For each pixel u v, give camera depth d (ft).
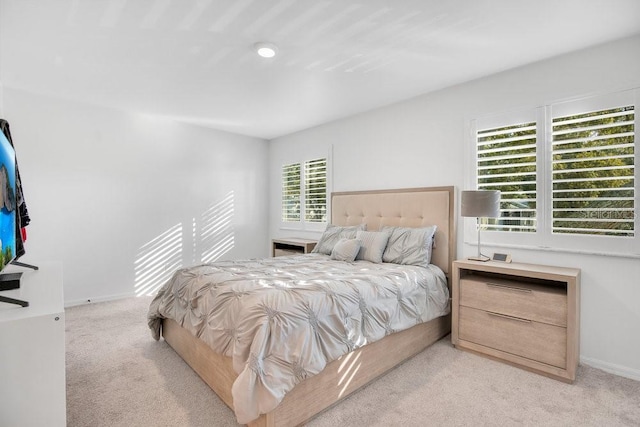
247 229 17.56
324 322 6.02
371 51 8.17
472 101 10.01
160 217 14.34
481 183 9.84
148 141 13.97
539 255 8.70
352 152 13.74
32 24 6.93
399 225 11.58
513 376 7.46
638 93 7.30
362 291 7.04
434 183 10.96
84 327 10.22
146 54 8.36
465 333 8.77
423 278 8.84
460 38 7.53
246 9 6.43
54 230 11.79
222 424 5.72
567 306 7.13
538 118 8.72
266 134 17.25
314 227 15.58
